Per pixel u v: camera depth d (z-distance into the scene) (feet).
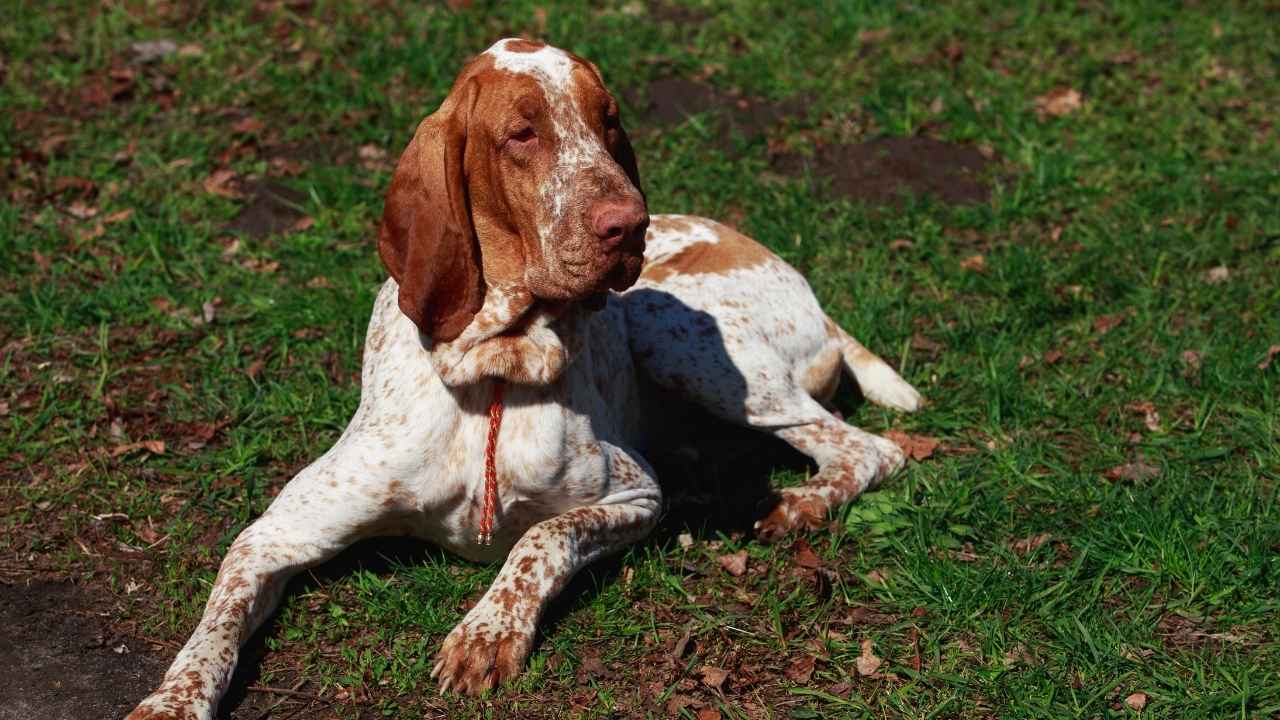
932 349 21.62
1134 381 20.44
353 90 28.58
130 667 14.03
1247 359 20.68
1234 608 15.42
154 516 16.65
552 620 14.85
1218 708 13.75
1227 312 22.44
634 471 15.94
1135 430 19.48
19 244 22.71
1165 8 35.04
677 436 19.16
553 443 14.73
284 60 29.63
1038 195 26.27
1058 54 32.55
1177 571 15.93
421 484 14.70
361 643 14.48
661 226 19.15
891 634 14.97
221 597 13.91
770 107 29.37
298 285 22.20
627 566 15.88
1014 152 27.89
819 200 25.96
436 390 14.60
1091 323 22.21
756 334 18.24
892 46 32.14
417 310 14.02
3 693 13.51
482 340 14.24
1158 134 28.78
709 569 16.07
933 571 15.76
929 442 18.94
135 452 17.88
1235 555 15.99
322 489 14.62
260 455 17.94
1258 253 24.43
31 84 28.32
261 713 13.37
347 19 31.48
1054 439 19.27
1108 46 32.96
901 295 22.84
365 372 15.98
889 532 16.78
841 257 23.91
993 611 15.28
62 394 19.07
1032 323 22.22
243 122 26.89
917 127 28.73
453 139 13.71
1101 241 24.73
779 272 19.03
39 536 16.08
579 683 13.92
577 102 13.70
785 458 18.94
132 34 30.60
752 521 17.15
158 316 21.15
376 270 22.62
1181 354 21.09
